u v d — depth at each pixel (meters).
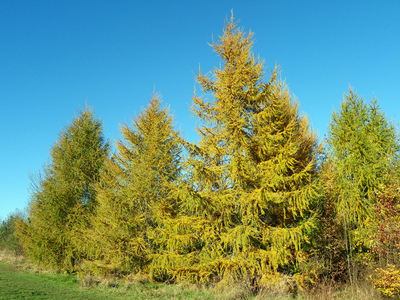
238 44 13.98
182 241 13.51
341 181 15.52
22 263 27.86
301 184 12.48
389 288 9.44
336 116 17.80
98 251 17.97
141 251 16.53
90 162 22.92
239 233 11.94
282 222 12.80
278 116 13.44
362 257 12.98
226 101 13.41
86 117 24.16
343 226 14.27
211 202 12.77
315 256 12.61
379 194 13.05
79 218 21.47
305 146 14.24
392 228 11.37
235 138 12.94
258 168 12.69
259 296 11.29
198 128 14.16
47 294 13.02
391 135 16.23
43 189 22.77
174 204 16.17
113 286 15.91
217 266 12.59
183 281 14.98
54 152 23.16
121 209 17.50
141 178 17.36
